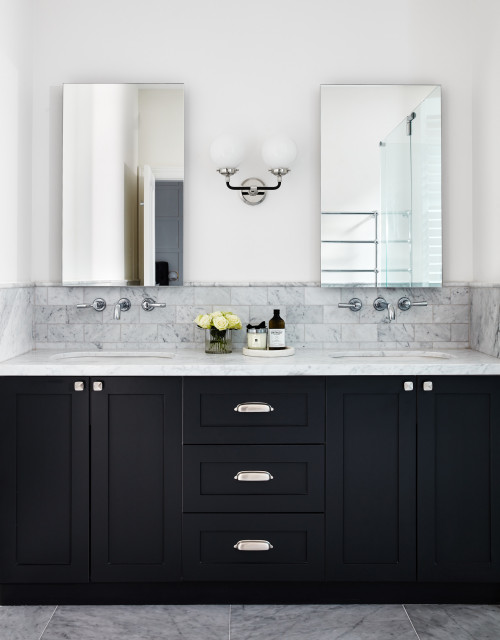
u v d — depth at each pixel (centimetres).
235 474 218
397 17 268
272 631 204
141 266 266
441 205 266
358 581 220
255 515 218
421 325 267
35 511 218
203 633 203
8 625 209
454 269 268
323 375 218
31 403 217
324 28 267
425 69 268
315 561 218
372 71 268
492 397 220
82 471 218
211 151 257
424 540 219
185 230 268
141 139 265
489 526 220
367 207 267
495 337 240
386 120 266
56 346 267
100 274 266
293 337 268
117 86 265
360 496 219
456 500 220
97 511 218
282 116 268
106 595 224
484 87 255
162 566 218
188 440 218
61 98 267
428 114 265
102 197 266
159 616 215
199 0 266
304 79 268
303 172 268
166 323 268
